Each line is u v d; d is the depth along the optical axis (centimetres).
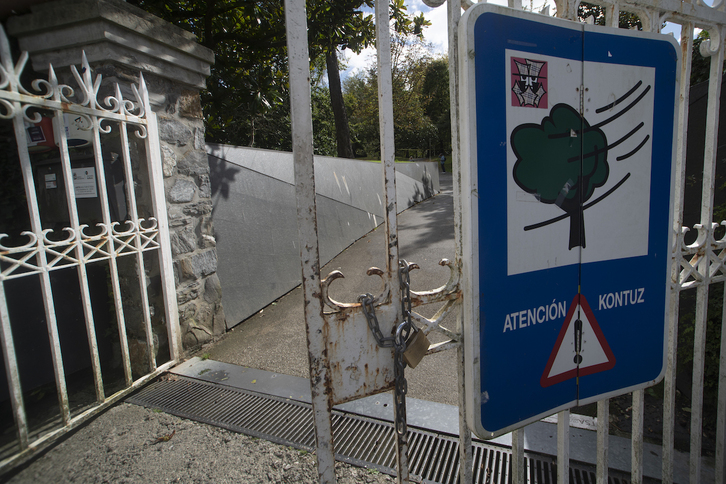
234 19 647
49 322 229
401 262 123
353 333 121
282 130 1273
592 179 141
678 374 255
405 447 127
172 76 330
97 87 253
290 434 237
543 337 141
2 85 201
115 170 297
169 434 241
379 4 108
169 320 322
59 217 304
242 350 354
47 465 217
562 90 131
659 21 148
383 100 112
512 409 138
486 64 117
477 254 124
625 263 152
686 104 155
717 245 173
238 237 442
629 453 207
